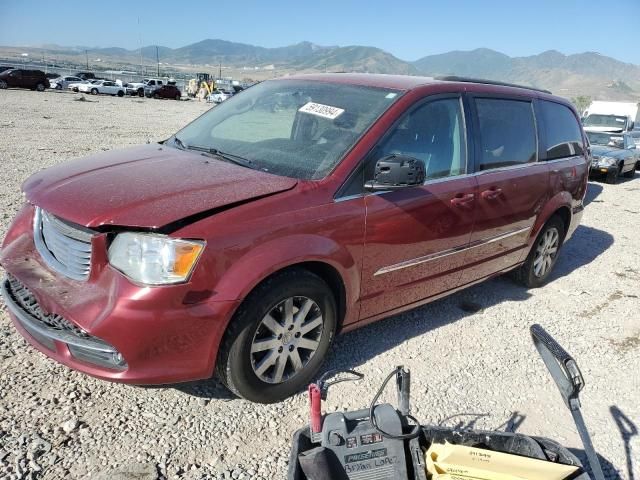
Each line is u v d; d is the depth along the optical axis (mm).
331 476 2260
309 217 3053
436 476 2301
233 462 2744
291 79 4430
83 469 2586
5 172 8930
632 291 5816
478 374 3803
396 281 3686
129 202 2766
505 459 2361
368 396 3395
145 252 2619
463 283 4391
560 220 5465
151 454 2729
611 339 4578
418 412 3301
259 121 3984
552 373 2365
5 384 3129
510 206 4484
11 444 2678
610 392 3758
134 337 2594
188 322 2672
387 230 3439
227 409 3137
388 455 2350
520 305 5117
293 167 3379
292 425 3055
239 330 2854
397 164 3158
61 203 2893
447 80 4160
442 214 3809
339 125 3596
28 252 3145
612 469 2982
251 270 2785
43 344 2930
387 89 3867
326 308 3242
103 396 3135
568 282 5930
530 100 4914
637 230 8828
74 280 2809
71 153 11688
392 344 4098
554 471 2314
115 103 35531
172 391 3248
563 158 5316
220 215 2775
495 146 4391
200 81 64875
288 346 3139
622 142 15859
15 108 23531
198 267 2658
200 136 4082
